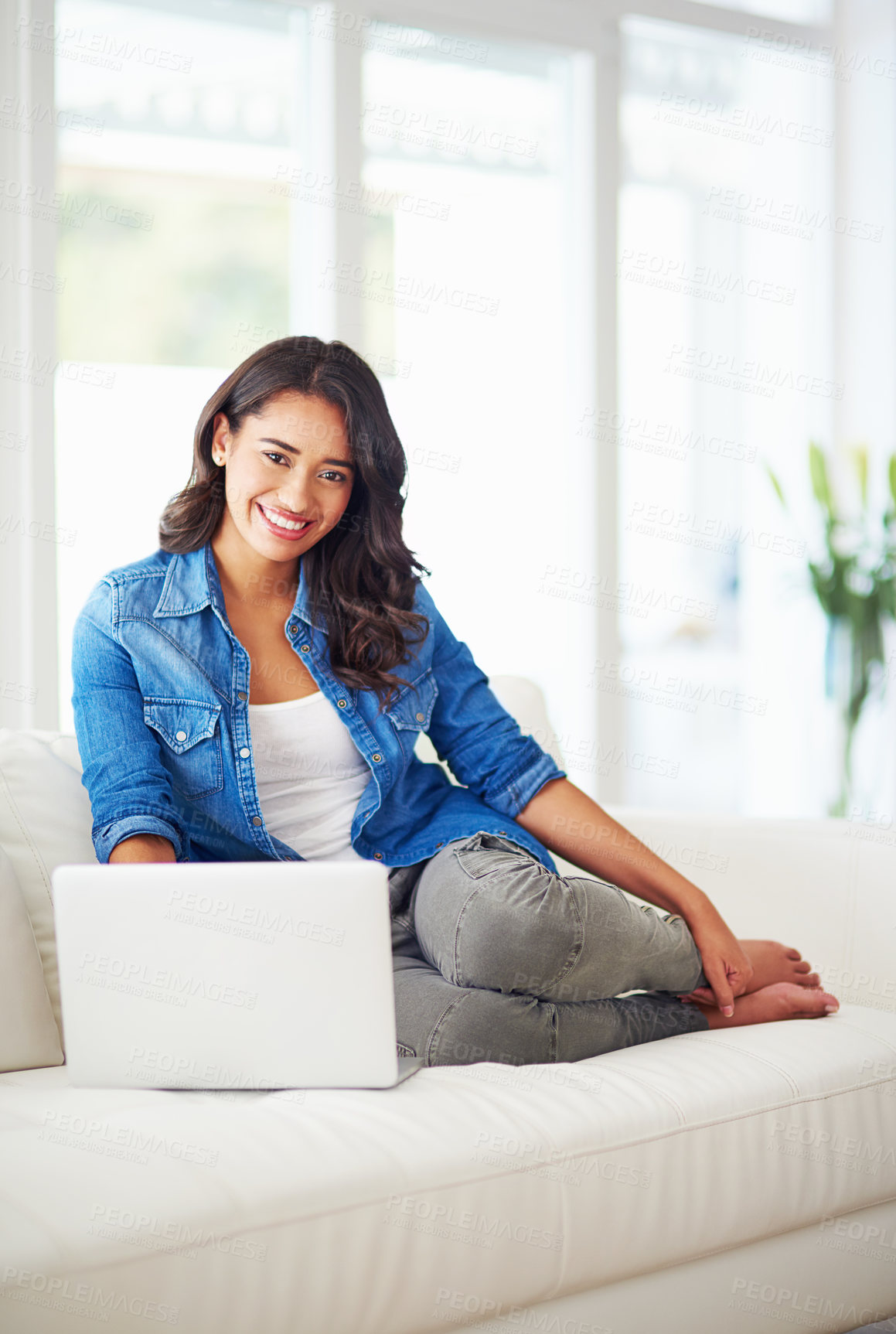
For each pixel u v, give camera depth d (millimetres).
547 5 3281
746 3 3715
